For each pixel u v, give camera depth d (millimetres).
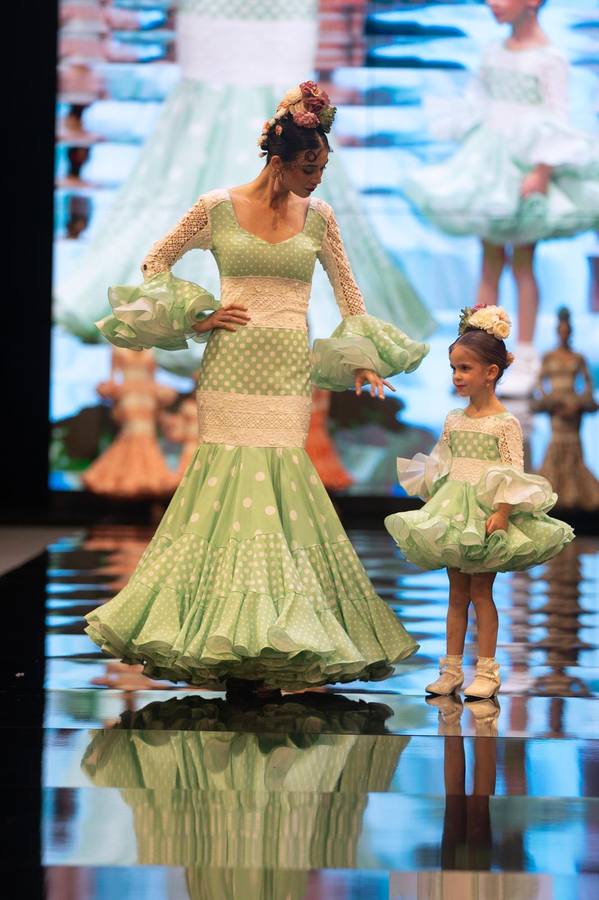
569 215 19766
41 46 19938
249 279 6496
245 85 19922
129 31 19922
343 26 19828
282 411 6453
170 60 19953
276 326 6480
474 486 6293
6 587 10539
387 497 20000
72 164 20078
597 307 19906
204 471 6461
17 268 20188
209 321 6449
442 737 5375
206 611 6035
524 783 4625
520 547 6074
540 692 6461
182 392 20250
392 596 10477
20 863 3695
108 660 7219
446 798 4422
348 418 19984
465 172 19891
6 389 20281
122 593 6164
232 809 4254
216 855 3791
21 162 20031
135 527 18375
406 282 19938
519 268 19922
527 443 19984
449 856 3811
